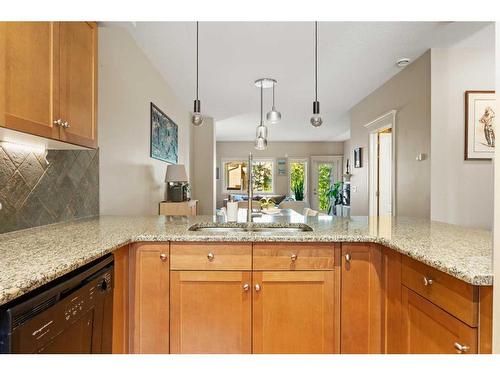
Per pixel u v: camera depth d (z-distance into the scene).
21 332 0.85
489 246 1.37
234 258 1.63
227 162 10.12
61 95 1.52
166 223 2.09
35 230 1.76
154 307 1.63
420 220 2.30
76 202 2.22
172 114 4.65
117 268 1.52
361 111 5.17
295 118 6.59
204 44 3.13
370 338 1.63
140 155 3.30
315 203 10.12
